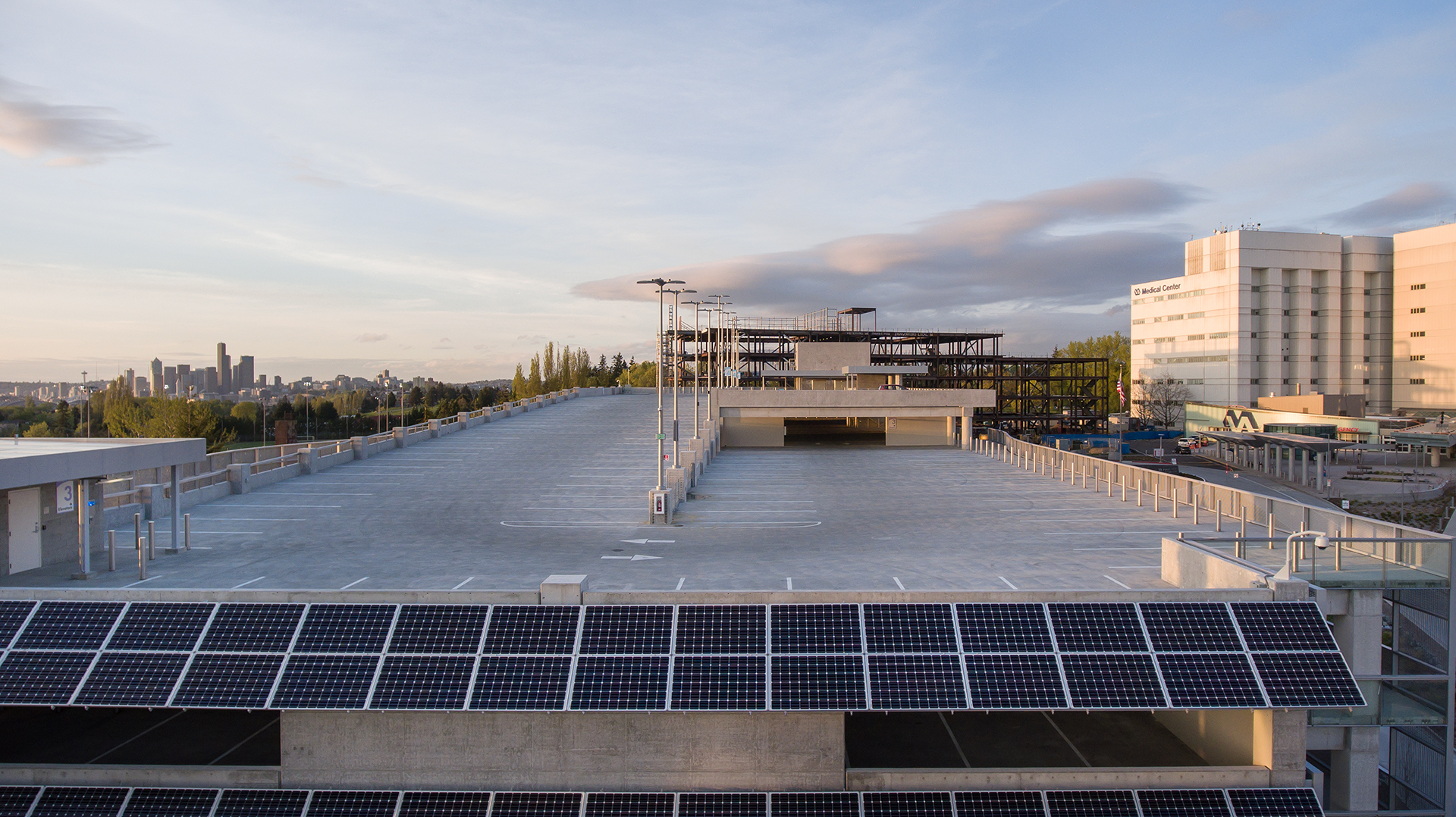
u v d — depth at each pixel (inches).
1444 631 708.7
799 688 625.9
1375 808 713.0
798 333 3654.0
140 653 649.0
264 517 1295.5
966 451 2349.9
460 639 658.2
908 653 649.0
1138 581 900.6
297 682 631.8
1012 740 741.9
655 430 2413.9
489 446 2108.8
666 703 617.9
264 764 684.1
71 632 663.1
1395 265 4384.8
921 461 2119.8
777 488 1667.1
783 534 1202.0
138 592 692.7
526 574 935.0
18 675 636.7
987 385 4042.8
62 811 622.8
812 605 679.1
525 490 1546.5
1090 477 1700.3
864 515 1366.9
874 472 1905.8
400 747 637.9
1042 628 666.8
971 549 1086.4
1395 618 736.3
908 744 729.0
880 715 787.4
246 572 941.8
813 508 1434.5
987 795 631.2
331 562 997.2
